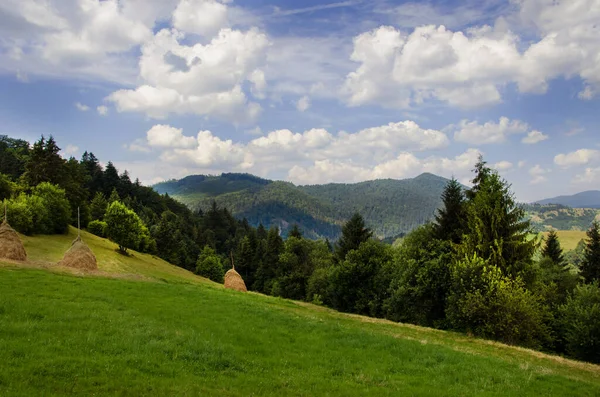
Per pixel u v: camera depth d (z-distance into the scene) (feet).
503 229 122.31
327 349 58.49
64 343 40.47
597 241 201.46
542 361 72.69
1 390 26.27
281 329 68.13
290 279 269.44
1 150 406.00
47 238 213.05
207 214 588.09
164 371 36.88
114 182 483.10
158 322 57.93
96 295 72.79
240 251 371.76
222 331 59.36
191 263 396.57
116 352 40.32
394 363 54.65
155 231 378.12
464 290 106.52
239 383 37.01
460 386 46.24
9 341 37.86
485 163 142.31
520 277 108.06
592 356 111.45
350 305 183.42
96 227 303.27
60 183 275.18
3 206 193.67
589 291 121.90
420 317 130.82
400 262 147.84
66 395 27.58
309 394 36.60
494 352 76.38
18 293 64.59
